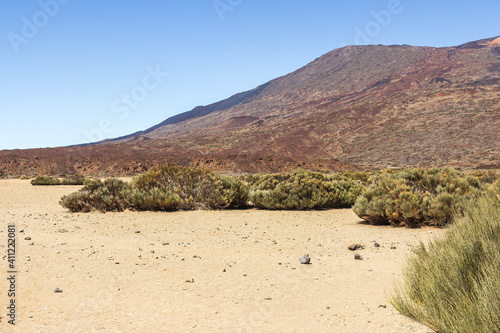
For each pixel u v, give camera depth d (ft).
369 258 26.89
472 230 15.10
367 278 21.90
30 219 46.42
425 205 40.11
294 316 16.05
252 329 14.62
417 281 15.83
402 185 42.70
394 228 39.47
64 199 56.54
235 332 14.34
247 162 365.40
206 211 55.16
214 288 19.88
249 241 33.42
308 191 57.77
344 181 63.72
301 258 25.72
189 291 19.30
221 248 30.42
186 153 596.29
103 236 35.29
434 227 38.58
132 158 327.88
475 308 11.96
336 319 15.62
